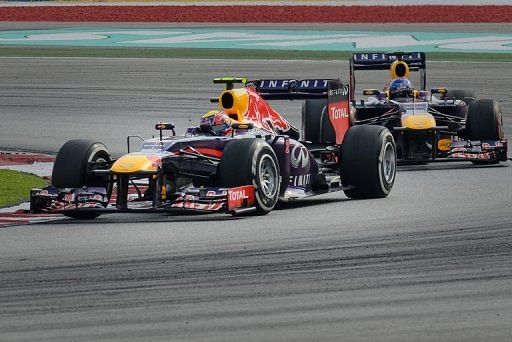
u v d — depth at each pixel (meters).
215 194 42.03
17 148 69.88
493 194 49.50
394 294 30.27
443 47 134.38
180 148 44.09
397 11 199.38
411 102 62.62
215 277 32.78
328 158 51.19
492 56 122.69
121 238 39.59
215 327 27.14
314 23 184.12
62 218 45.34
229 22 190.88
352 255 35.72
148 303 29.75
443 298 29.70
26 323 27.86
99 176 44.66
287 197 45.91
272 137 46.41
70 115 85.44
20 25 191.75
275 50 134.38
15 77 111.44
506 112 82.31
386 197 49.41
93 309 29.19
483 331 26.28
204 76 108.50
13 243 39.06
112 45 146.75
